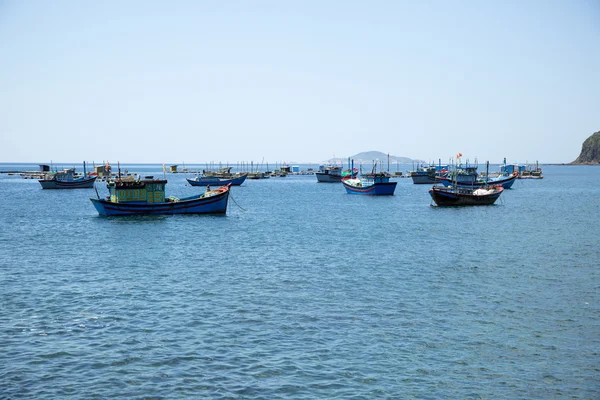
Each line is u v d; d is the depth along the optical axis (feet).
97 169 647.97
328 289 115.75
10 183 630.74
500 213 290.15
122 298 108.06
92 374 72.54
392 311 99.81
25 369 73.82
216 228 219.82
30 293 111.75
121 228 217.36
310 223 242.37
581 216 273.54
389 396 67.41
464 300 107.14
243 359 77.51
